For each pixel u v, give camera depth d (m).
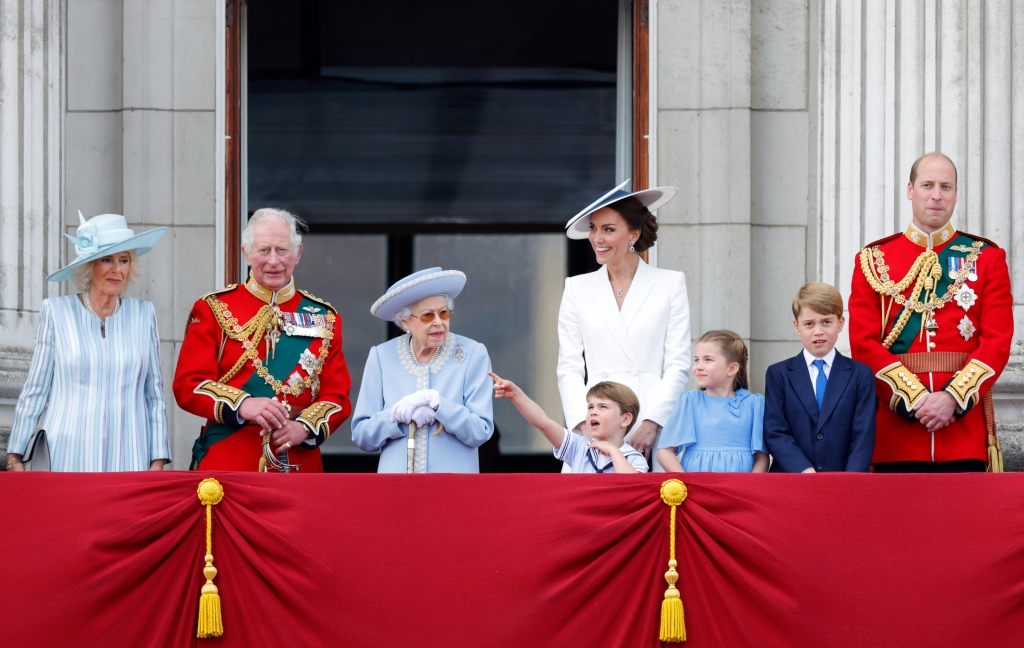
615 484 18.84
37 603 18.34
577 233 23.88
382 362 21.73
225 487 18.86
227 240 29.53
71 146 29.28
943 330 21.62
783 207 29.48
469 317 39.59
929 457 21.14
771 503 18.75
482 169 36.31
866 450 20.62
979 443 21.17
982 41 26.52
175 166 29.05
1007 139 26.19
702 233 29.08
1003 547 18.55
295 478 18.86
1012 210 26.03
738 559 18.66
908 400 20.83
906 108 26.86
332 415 21.20
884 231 26.94
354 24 36.03
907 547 18.59
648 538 18.77
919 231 22.08
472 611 18.48
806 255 29.38
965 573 18.52
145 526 18.55
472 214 36.31
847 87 27.92
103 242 21.02
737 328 28.89
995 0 26.47
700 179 29.17
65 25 29.12
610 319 22.83
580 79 36.16
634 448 21.75
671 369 22.42
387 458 21.02
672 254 29.14
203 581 18.69
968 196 26.11
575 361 23.03
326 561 18.58
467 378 21.52
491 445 38.75
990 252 21.84
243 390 21.25
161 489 18.77
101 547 18.50
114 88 29.44
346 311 40.12
